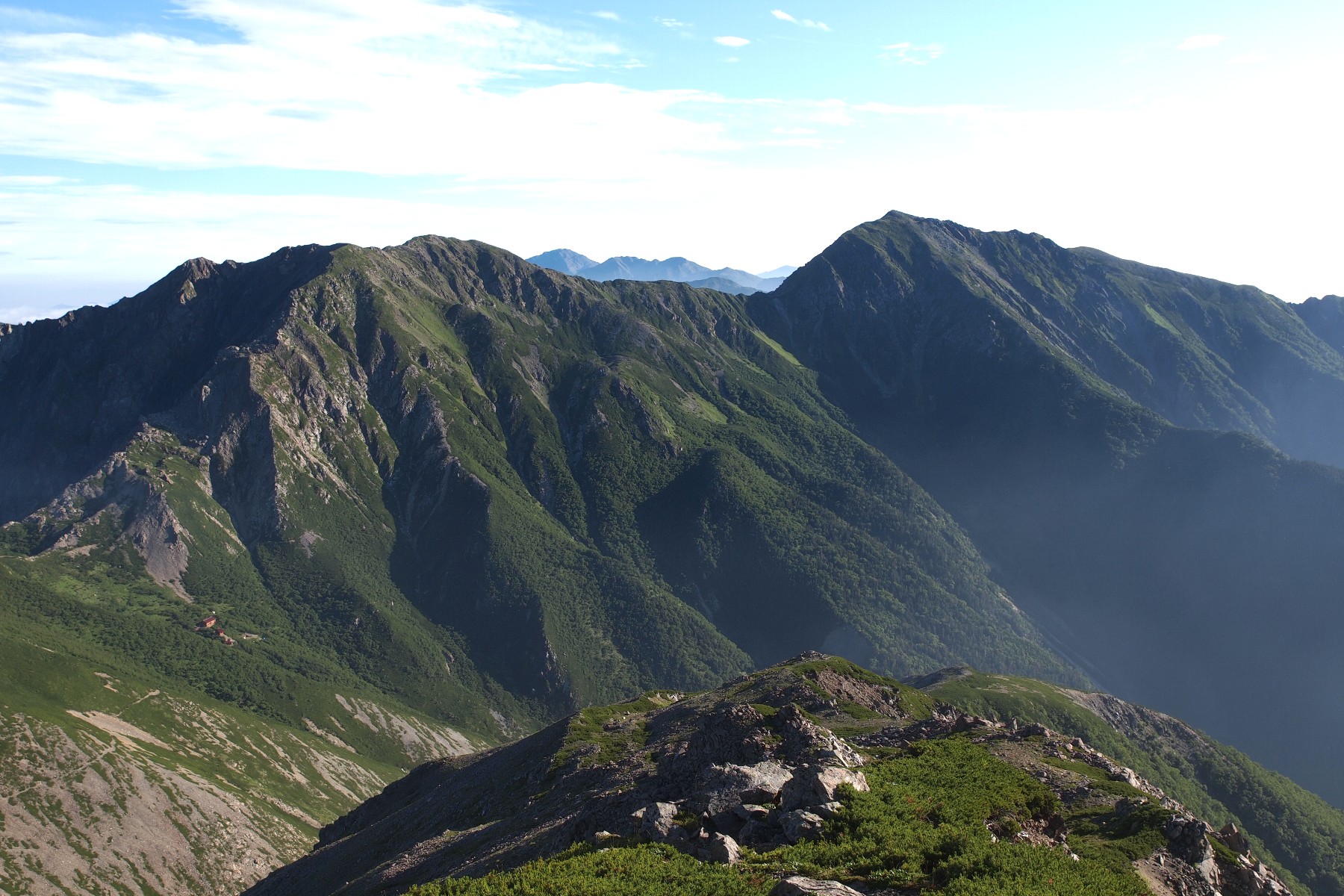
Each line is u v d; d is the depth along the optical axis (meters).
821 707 111.56
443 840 93.44
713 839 47.31
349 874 112.81
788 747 63.59
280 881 128.25
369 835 128.50
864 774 53.91
